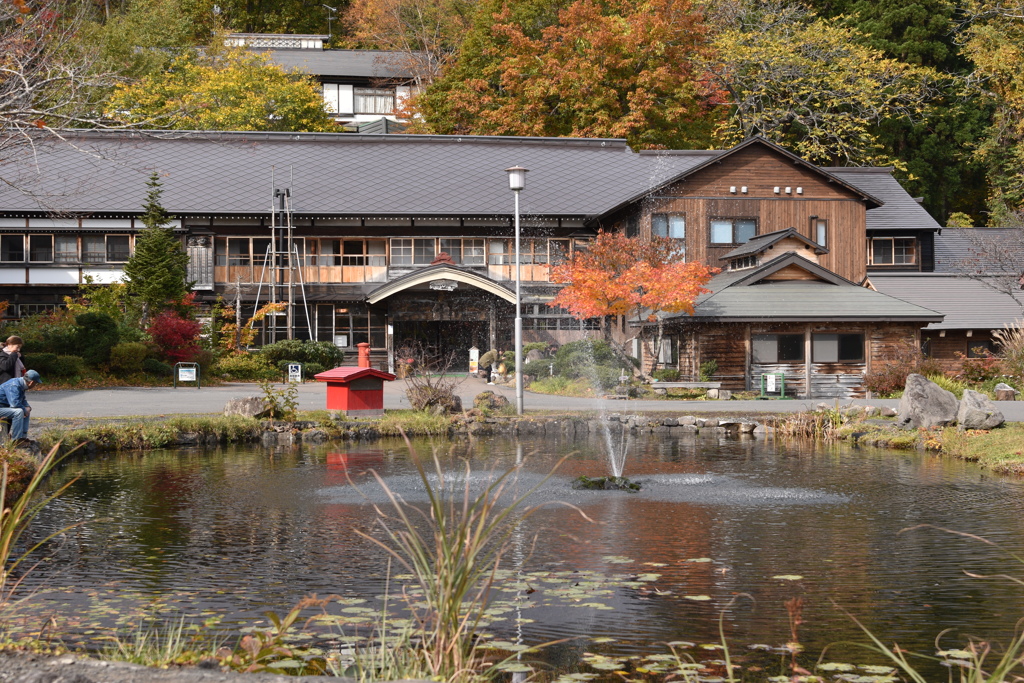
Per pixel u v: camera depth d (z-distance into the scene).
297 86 54.81
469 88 52.94
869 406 24.44
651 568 8.62
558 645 6.41
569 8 50.50
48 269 39.84
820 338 32.97
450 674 4.84
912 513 11.40
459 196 43.50
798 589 7.90
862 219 41.69
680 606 7.36
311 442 19.58
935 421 19.94
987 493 12.95
